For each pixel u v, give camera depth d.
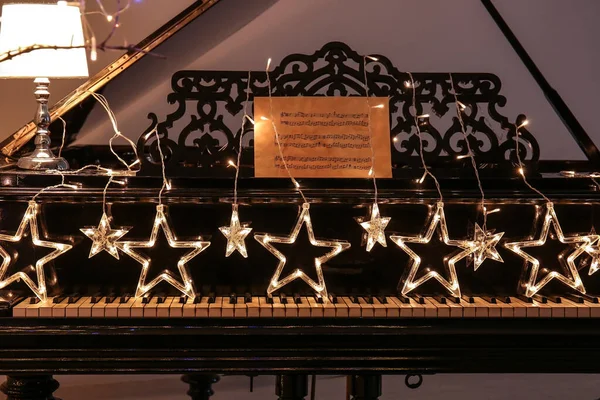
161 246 2.61
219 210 2.63
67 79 4.04
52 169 2.85
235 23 4.11
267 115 2.69
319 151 2.68
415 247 2.67
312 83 4.07
